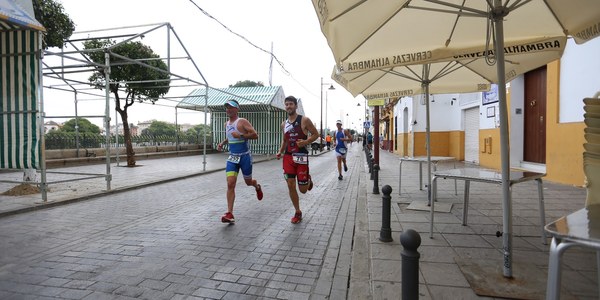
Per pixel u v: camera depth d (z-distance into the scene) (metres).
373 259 3.95
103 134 17.08
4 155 7.15
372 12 3.25
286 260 4.15
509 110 10.84
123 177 11.16
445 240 4.49
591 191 3.34
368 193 8.07
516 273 3.42
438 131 17.61
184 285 3.47
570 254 3.89
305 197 8.23
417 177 10.89
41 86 6.99
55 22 9.58
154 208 6.93
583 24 3.68
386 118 35.50
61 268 3.87
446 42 4.38
